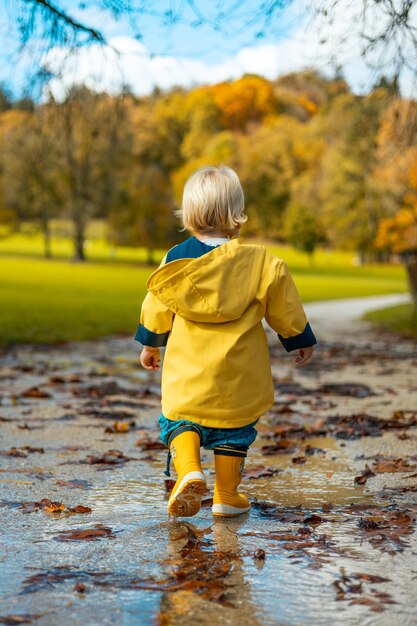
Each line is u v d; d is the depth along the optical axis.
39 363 9.72
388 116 9.09
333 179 62.44
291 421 5.57
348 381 8.16
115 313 19.92
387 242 24.55
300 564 2.48
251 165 75.12
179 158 75.94
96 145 49.66
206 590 2.25
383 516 3.08
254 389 3.02
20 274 42.47
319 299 33.81
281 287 3.02
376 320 20.69
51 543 2.71
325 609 2.12
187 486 2.79
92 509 3.21
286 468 4.04
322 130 69.81
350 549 2.65
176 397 3.00
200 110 74.62
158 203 62.94
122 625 2.01
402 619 2.06
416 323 18.44
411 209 24.03
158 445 4.56
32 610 2.10
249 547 2.67
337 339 14.96
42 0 6.89
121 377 8.41
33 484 3.63
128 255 77.06
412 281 21.03
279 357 11.09
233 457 3.06
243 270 2.98
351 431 5.03
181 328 3.03
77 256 61.81
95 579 2.34
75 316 18.27
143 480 3.75
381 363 10.16
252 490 3.57
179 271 2.92
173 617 2.06
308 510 3.20
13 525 2.95
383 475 3.85
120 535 2.82
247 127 76.38
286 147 75.00
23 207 62.28
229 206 3.12
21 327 14.80
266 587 2.28
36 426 5.27
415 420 5.43
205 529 2.91
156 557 2.55
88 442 4.72
